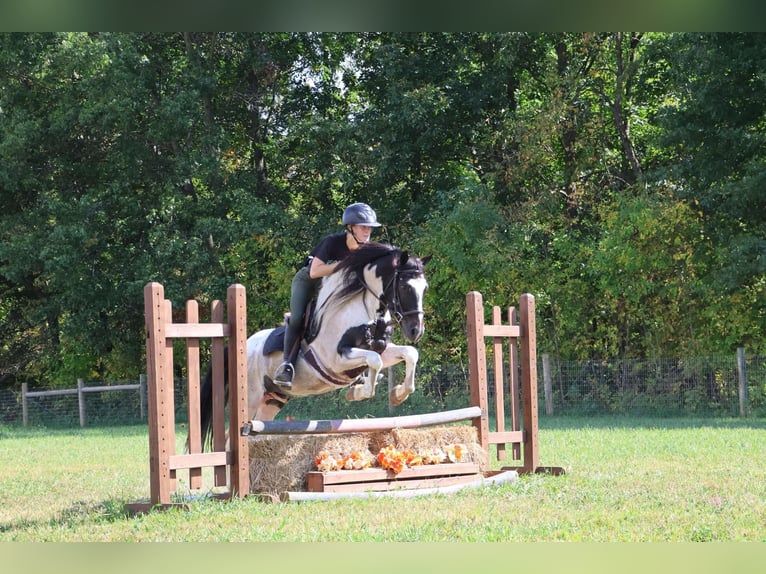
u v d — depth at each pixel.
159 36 26.17
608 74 25.12
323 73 27.73
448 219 21.91
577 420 18.84
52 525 6.51
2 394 23.97
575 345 22.58
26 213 25.39
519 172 23.66
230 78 27.36
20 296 28.00
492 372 21.48
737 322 20.64
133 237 25.95
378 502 7.05
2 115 24.58
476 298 8.81
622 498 7.08
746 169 20.12
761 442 12.41
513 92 25.27
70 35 23.81
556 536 5.55
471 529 5.78
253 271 25.31
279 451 7.37
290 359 8.07
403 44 24.89
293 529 5.87
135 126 25.00
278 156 26.88
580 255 22.16
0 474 10.71
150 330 6.85
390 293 7.55
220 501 7.07
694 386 19.69
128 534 5.87
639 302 21.77
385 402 21.28
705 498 7.05
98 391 23.20
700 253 20.86
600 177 24.66
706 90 19.84
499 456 9.09
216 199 25.47
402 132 24.23
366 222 7.78
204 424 8.38
